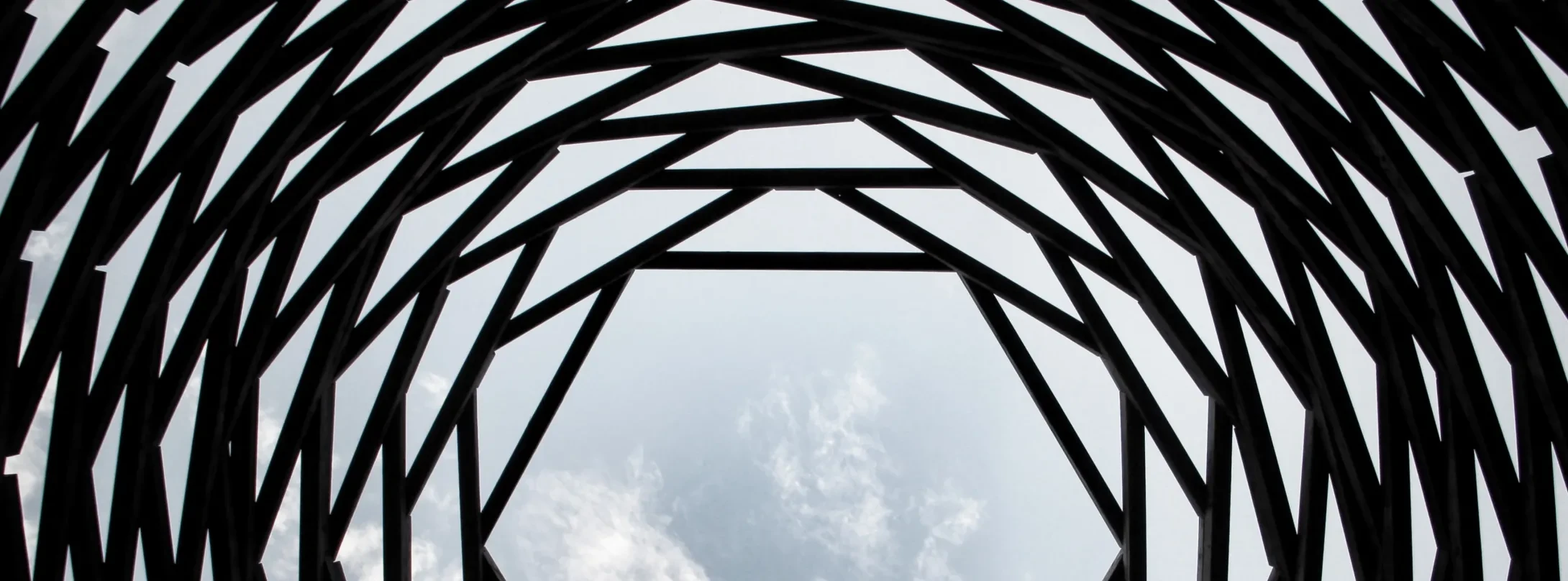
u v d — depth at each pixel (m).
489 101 12.70
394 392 13.81
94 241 9.45
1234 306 12.95
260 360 12.05
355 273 13.05
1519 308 9.27
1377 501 11.70
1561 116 8.04
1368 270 11.13
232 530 12.18
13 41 7.70
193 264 10.67
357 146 11.57
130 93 8.83
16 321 9.19
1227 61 10.65
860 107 13.99
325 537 13.05
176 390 11.36
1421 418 11.11
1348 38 9.44
